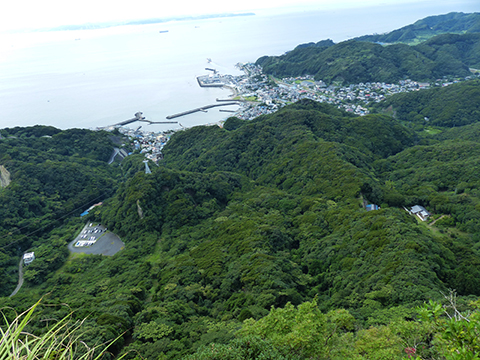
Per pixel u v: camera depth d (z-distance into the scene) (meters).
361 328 27.62
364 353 19.59
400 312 28.75
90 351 7.23
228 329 30.69
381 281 36.25
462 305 27.14
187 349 29.34
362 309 32.34
